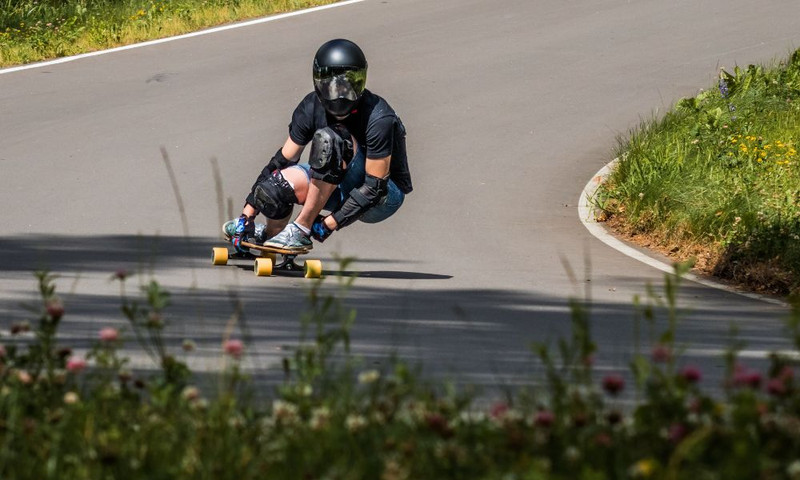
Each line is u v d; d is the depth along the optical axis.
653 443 14.59
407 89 62.16
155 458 15.16
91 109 59.06
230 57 69.38
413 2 83.56
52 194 45.03
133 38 75.25
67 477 14.87
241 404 18.17
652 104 59.69
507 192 46.94
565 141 53.91
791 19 75.88
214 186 46.69
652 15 78.06
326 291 32.81
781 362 15.83
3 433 15.96
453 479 14.24
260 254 36.59
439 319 29.91
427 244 39.81
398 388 16.62
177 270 34.84
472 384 21.67
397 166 35.59
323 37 73.69
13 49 72.12
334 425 15.61
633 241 42.03
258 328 27.80
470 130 55.44
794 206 42.00
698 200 43.81
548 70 65.75
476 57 68.44
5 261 35.41
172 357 17.84
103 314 28.58
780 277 36.19
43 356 18.98
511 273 36.28
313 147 34.44
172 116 57.56
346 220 34.94
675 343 28.00
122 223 41.19
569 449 14.27
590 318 30.75
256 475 14.74
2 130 55.41
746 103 56.97
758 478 13.45
